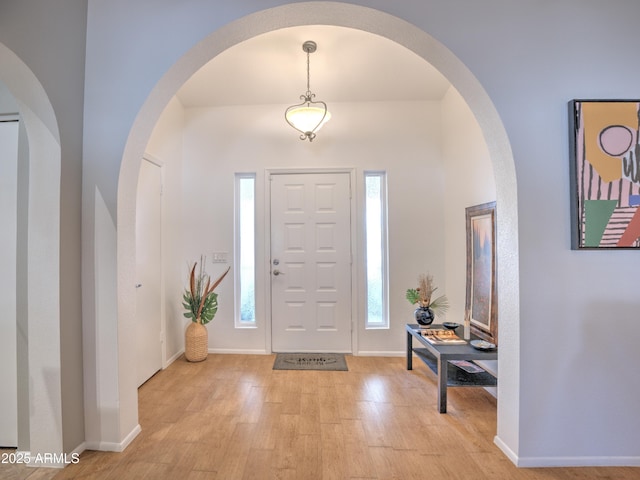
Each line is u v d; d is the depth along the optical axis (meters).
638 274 1.76
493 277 2.60
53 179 1.78
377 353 3.62
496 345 2.49
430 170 3.64
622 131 1.74
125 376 1.97
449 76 1.97
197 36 1.85
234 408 2.43
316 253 3.68
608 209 1.74
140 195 2.89
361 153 3.66
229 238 3.69
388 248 3.63
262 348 3.67
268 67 3.09
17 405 1.88
